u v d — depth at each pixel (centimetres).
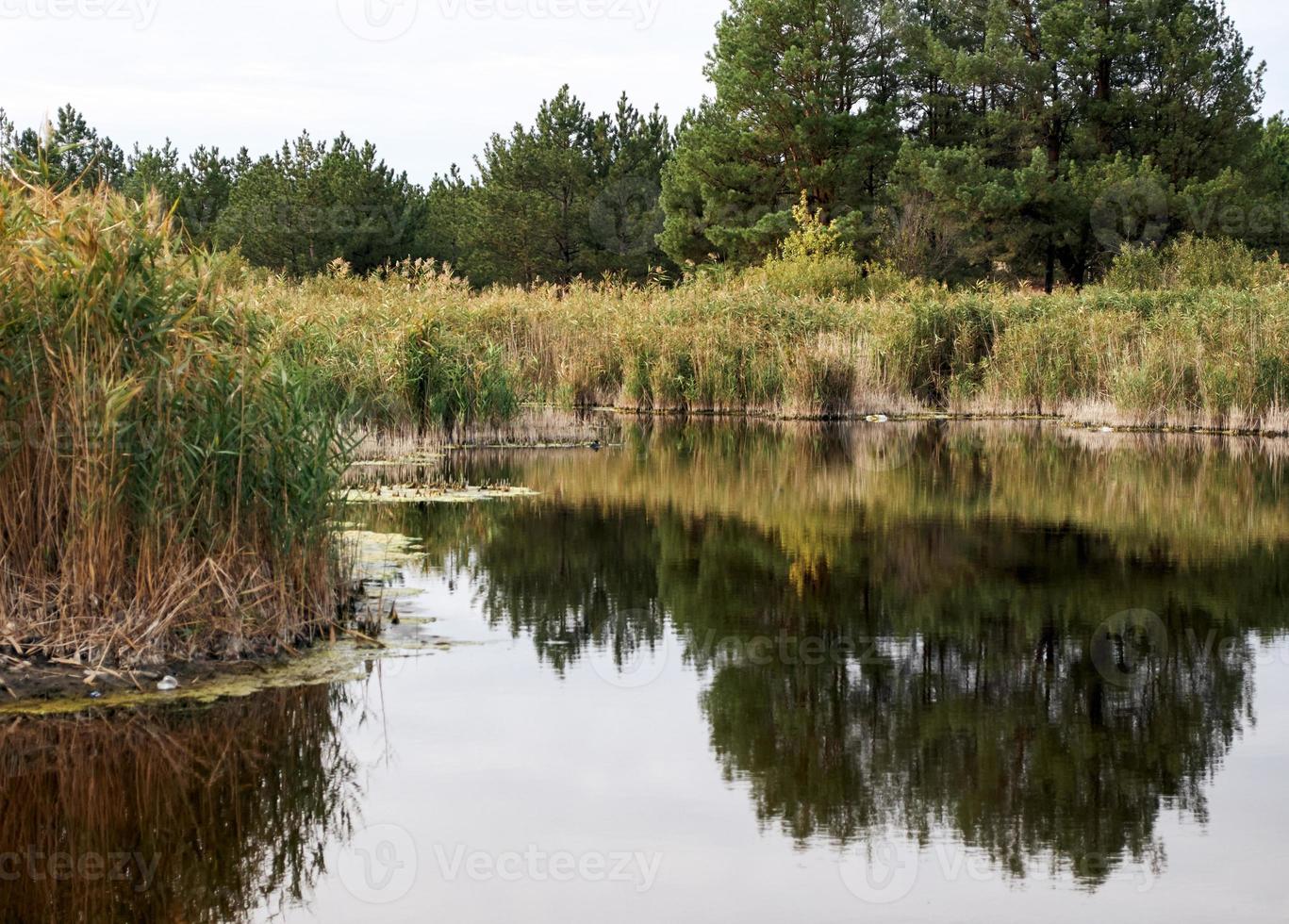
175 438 642
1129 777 523
